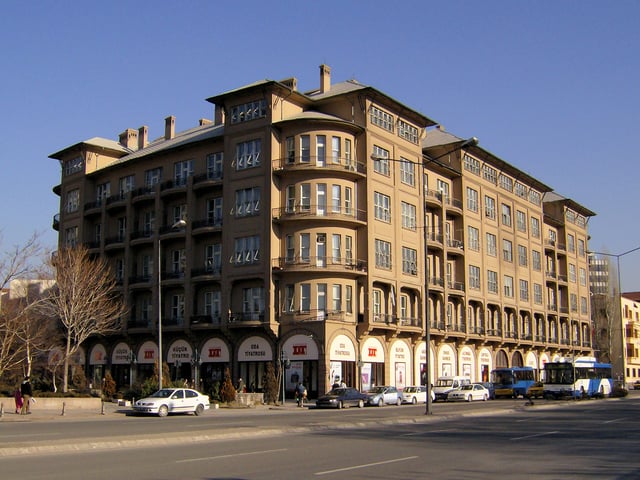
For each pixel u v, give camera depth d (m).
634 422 30.34
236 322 56.06
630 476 13.91
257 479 13.37
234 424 29.16
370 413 38.25
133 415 37.69
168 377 48.94
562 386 59.81
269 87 57.16
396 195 62.22
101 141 76.44
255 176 57.47
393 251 61.03
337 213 56.00
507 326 81.75
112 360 68.44
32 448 18.00
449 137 74.62
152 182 68.44
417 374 64.06
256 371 56.91
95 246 71.19
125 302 66.56
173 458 16.81
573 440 21.73
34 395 43.22
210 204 62.50
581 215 108.38
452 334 68.25
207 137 62.44
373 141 59.66
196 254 62.34
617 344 120.06
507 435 23.55
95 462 16.06
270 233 55.66
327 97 60.06
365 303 57.09
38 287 64.06
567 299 98.88
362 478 13.52
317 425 26.78
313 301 55.03
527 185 90.38
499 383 66.12
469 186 75.44
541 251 92.19
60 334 63.66
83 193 73.69
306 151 56.59
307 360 54.31
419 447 19.48
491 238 79.50
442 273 68.50
